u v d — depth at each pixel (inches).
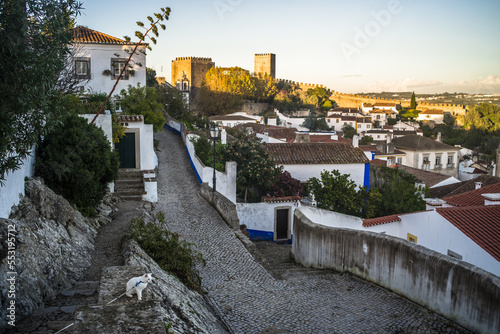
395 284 431.8
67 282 349.1
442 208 640.4
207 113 3388.3
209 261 538.9
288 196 957.8
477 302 340.2
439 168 2342.5
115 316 202.7
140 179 821.9
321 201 1030.4
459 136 3784.5
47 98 283.4
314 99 4606.3
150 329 192.4
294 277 503.2
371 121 4097.0
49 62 267.9
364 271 477.4
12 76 251.1
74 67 1004.6
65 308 283.4
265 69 4763.8
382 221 709.9
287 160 1090.7
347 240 503.5
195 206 768.3
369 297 428.5
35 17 267.4
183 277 426.6
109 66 1146.7
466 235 571.2
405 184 1089.4
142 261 389.1
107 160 577.0
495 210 633.6
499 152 1583.4
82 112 727.1
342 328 356.5
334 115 4065.0
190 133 1239.5
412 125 4190.5
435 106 5049.2
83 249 431.8
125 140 868.0
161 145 1286.9
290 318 378.6
